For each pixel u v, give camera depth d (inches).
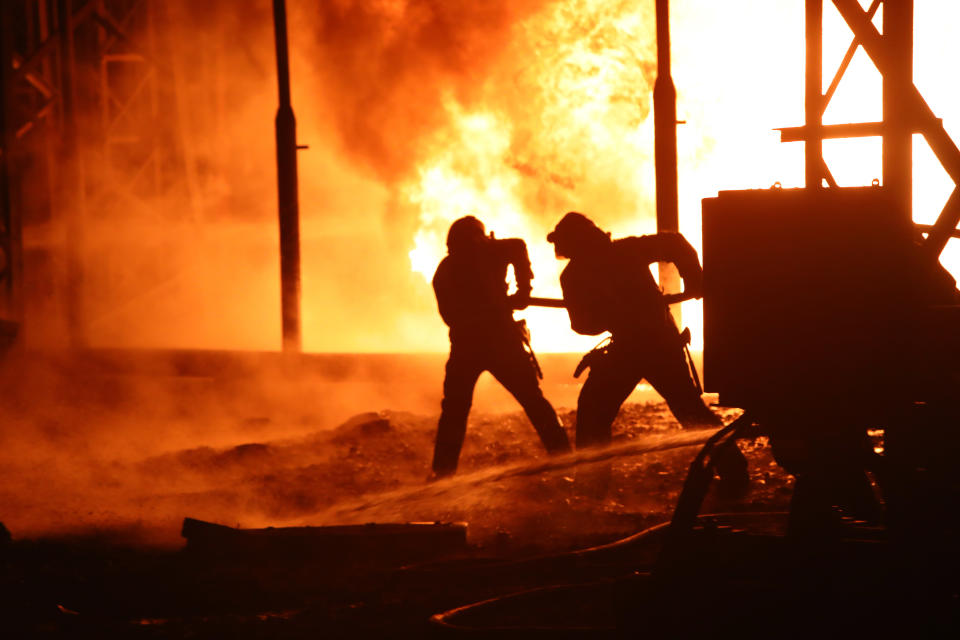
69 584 770.2
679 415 1035.9
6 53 1833.2
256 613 698.8
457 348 1098.7
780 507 943.0
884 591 516.1
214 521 1012.5
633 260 1045.2
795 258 557.9
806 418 557.6
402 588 748.0
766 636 521.0
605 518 965.2
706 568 553.6
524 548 864.3
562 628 569.3
